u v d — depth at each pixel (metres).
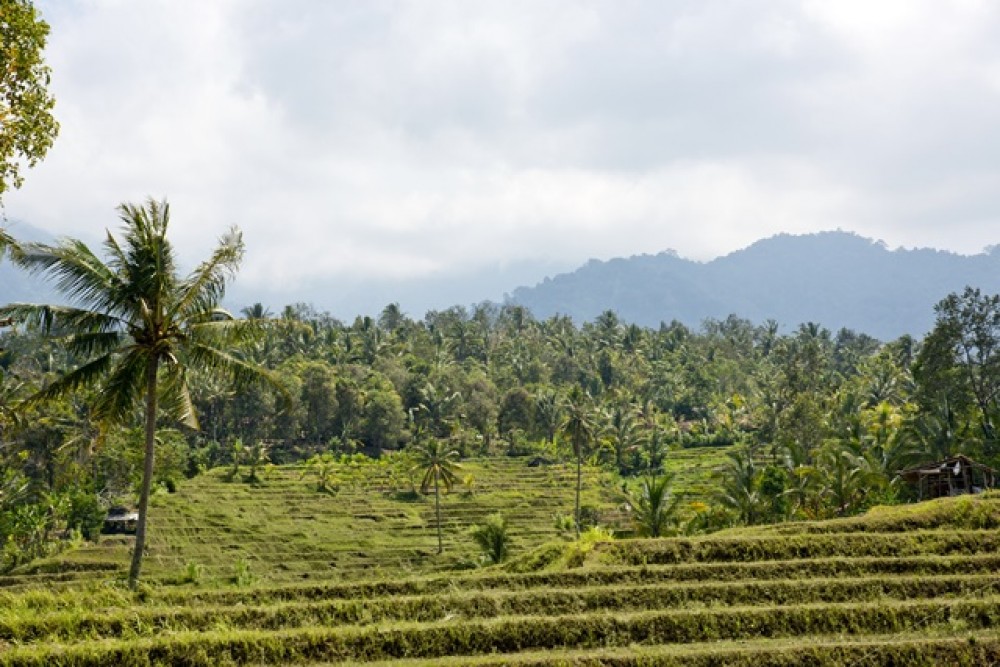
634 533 51.59
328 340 148.25
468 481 95.94
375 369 134.00
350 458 107.31
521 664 21.42
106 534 74.44
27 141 21.23
